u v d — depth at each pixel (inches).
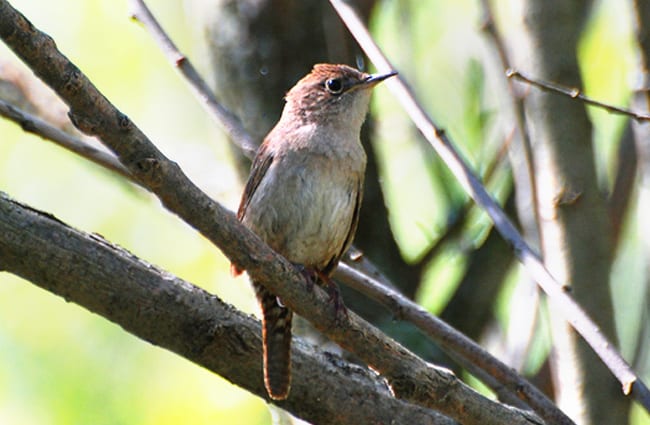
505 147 438.9
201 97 350.9
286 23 463.5
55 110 420.5
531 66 370.0
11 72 426.9
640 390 297.0
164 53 352.5
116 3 543.2
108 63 536.1
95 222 518.6
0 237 268.2
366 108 385.4
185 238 505.4
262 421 447.8
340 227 373.7
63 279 276.4
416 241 496.1
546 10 367.9
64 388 460.1
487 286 434.6
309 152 369.1
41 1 545.6
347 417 314.3
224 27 466.3
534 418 311.1
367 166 458.9
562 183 362.6
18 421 450.9
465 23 496.7
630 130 418.9
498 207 327.6
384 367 299.3
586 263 358.9
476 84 456.1
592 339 303.3
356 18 356.5
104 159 338.0
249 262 280.7
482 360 322.3
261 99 460.1
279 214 367.2
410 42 442.3
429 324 323.6
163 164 254.1
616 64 479.2
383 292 329.1
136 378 466.3
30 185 528.1
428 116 338.0
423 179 499.5
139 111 528.4
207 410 453.7
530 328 409.4
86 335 476.4
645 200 389.4
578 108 364.5
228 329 297.1
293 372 308.5
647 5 359.3
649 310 395.9
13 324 474.6
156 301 286.5
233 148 443.2
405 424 317.4
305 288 288.8
